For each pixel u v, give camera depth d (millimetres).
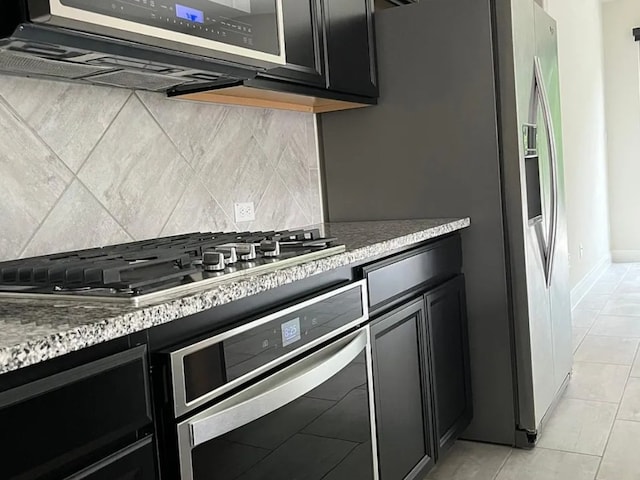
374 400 1890
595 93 6316
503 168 2559
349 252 1740
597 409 2939
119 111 1918
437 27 2596
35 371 936
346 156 2844
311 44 2234
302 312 1523
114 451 1066
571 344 3338
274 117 2613
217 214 2303
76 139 1784
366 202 2824
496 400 2643
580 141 5570
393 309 2027
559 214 3090
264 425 1385
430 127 2652
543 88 2771
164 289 1209
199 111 2225
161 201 2062
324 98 2391
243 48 1658
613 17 6777
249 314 1379
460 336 2564
